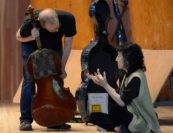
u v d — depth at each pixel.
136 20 10.49
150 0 10.42
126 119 7.07
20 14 13.19
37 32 7.86
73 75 10.63
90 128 8.22
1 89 13.19
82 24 11.21
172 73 10.34
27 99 8.09
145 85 7.08
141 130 7.09
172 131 7.96
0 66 13.18
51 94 7.88
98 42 8.29
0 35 13.16
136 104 7.07
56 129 8.09
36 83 7.91
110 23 12.13
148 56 9.95
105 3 8.34
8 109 11.34
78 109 8.79
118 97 6.98
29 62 7.86
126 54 7.07
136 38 10.45
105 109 7.86
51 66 7.86
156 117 7.21
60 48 8.24
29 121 8.12
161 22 10.34
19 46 13.23
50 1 11.28
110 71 8.26
